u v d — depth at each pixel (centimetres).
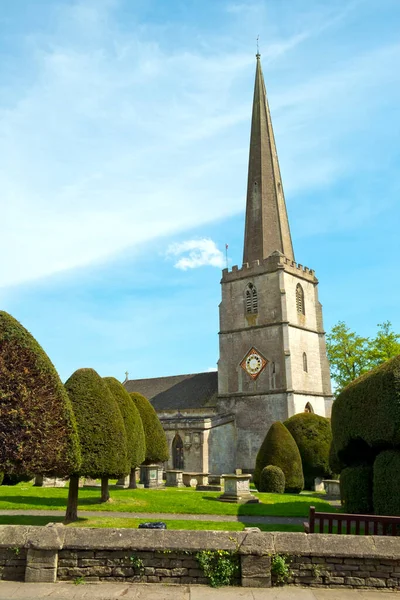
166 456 2895
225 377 4862
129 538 868
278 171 5544
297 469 2984
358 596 791
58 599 760
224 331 4969
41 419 1155
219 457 4403
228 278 5075
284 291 4669
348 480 1575
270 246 5084
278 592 802
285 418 4356
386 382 1386
